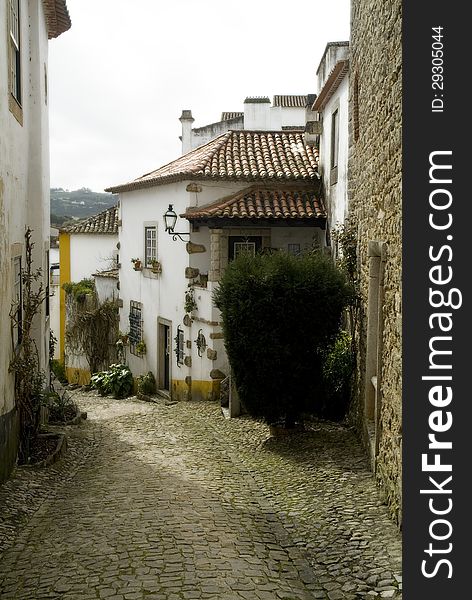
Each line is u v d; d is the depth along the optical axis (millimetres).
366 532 6824
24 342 10641
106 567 6035
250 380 11430
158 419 15078
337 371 11570
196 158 19141
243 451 11102
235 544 6695
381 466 7953
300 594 5598
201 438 12469
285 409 11453
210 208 17156
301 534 7047
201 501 8250
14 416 9766
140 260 21328
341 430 11539
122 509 7914
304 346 11133
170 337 19344
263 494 8586
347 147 12969
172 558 6219
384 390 7824
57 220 58531
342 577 5914
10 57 9688
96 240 28875
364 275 10250
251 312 11062
